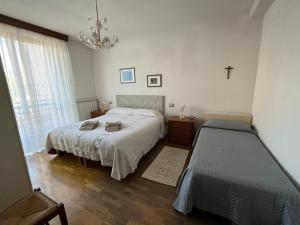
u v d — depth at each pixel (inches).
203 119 136.0
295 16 57.3
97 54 174.4
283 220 45.2
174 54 136.7
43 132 130.6
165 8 98.7
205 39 123.6
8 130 46.4
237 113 121.9
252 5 97.5
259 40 108.7
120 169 82.4
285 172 59.1
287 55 62.8
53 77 138.4
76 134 98.5
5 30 105.0
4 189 46.3
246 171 56.4
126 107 167.8
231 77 121.1
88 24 119.7
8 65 107.5
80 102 165.9
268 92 83.1
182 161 103.7
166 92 146.9
